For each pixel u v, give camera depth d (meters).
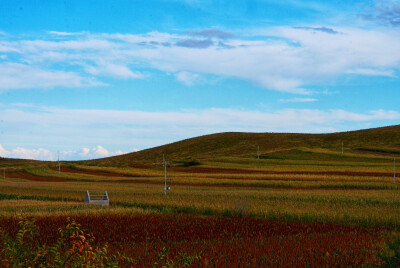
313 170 91.88
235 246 19.16
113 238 22.14
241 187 66.62
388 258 12.46
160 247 18.67
